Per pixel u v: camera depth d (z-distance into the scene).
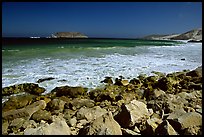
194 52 30.55
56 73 14.45
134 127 5.52
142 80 13.43
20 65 16.28
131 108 5.88
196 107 6.86
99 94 10.62
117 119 5.85
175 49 35.53
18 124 6.55
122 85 12.55
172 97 7.52
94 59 20.31
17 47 33.31
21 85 11.46
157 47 40.06
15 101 9.59
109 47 36.44
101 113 6.99
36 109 8.45
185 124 4.91
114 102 9.59
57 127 4.90
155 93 9.81
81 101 9.23
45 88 11.74
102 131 4.74
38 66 16.19
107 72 15.31
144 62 19.78
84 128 5.11
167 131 4.66
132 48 35.59
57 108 8.77
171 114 5.46
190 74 13.67
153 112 6.40
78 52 25.92
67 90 10.82
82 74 14.49
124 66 17.52
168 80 11.96
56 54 23.20
